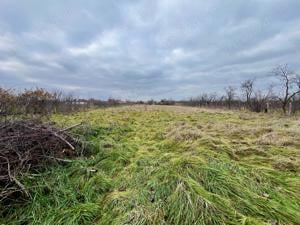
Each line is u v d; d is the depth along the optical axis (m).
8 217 3.16
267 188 3.41
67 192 3.56
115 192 3.53
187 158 4.02
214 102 39.09
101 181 3.93
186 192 2.99
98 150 5.45
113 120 11.77
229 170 3.82
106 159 4.91
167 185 3.34
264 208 2.92
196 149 4.93
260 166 4.19
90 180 3.90
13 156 3.97
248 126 8.76
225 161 4.21
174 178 3.43
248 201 3.01
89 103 26.53
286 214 2.82
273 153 5.08
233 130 7.61
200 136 6.21
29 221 3.04
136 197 3.20
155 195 3.21
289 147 5.61
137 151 5.66
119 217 2.86
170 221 2.77
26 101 12.77
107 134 7.54
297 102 23.11
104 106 28.69
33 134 4.48
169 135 7.02
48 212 3.11
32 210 3.17
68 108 18.45
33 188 3.53
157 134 7.56
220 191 3.21
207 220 2.67
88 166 4.57
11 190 3.36
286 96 21.38
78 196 3.58
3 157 3.73
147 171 4.05
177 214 2.80
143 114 16.41
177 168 3.73
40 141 4.54
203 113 18.27
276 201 3.10
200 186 3.16
